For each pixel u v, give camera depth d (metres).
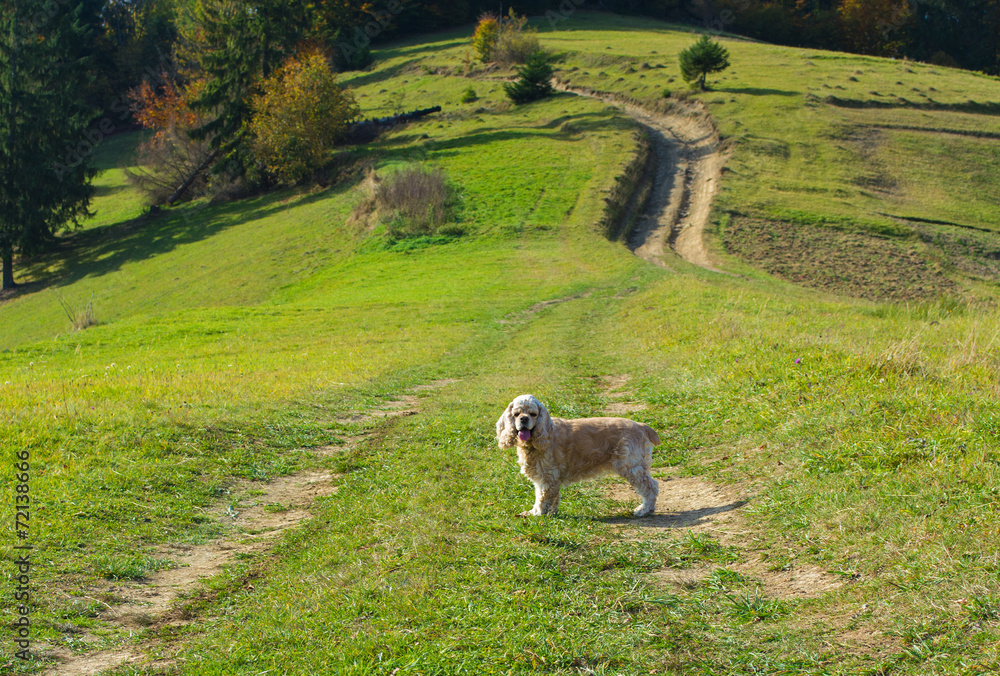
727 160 60.47
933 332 14.53
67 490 8.17
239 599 6.22
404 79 96.19
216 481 9.37
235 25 68.06
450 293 35.12
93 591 6.24
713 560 6.06
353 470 10.12
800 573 5.57
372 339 24.50
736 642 4.64
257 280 48.03
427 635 5.08
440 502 8.14
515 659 4.65
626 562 6.10
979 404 7.81
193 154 71.12
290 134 64.50
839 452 7.55
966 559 5.00
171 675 4.94
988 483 5.86
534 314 29.36
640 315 24.22
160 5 106.81
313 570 6.59
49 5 63.78
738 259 43.78
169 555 7.25
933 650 4.21
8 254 59.72
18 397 12.54
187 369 18.12
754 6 113.62
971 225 49.97
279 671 4.79
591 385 15.28
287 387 14.88
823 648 4.45
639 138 66.94
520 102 82.31
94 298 52.19
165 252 58.84
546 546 6.55
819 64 86.19
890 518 5.82
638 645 4.73
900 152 62.16
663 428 10.67
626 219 52.62
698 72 76.88
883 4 105.50
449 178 58.69
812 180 56.94
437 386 16.77
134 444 10.01
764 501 7.04
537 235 48.06
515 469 9.45
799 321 17.17
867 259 43.97
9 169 60.41
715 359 13.70
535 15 121.94
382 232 51.38
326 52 84.12
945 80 79.75
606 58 92.00
